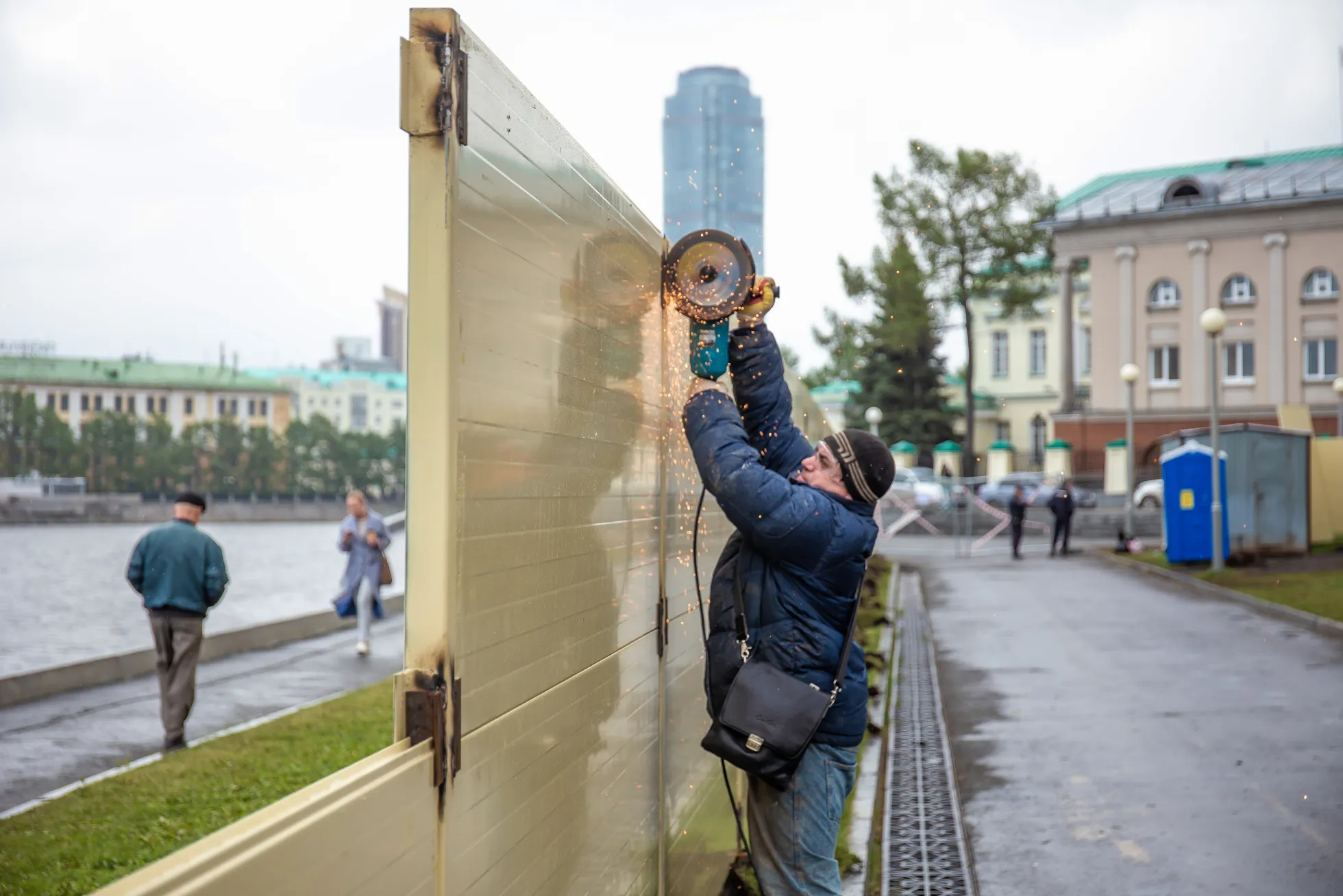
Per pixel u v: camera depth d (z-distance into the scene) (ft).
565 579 7.58
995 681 31.81
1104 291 164.25
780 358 10.61
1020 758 22.62
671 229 11.18
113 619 67.46
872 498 9.23
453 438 5.51
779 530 8.76
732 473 8.88
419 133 5.49
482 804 5.98
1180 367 160.04
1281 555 63.93
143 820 18.16
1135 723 25.76
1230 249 157.28
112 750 24.68
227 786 20.40
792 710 8.74
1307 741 23.57
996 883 15.26
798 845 9.29
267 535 224.33
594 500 8.32
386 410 512.22
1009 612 49.03
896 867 15.88
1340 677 31.14
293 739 24.76
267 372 520.01
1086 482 159.43
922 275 157.79
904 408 176.96
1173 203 161.07
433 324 5.44
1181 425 159.74
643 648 9.95
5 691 30.60
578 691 7.86
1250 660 34.37
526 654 6.74
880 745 23.16
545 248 7.13
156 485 386.52
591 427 8.21
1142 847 16.76
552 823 7.24
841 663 9.11
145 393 427.33
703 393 9.51
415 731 5.41
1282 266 154.51
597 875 8.32
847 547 8.93
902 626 44.60
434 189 5.48
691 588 12.47
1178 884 15.17
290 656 40.98
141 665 36.50
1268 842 16.92
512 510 6.48
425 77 5.51
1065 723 25.88
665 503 11.01
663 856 10.69
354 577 41.14
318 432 404.98
